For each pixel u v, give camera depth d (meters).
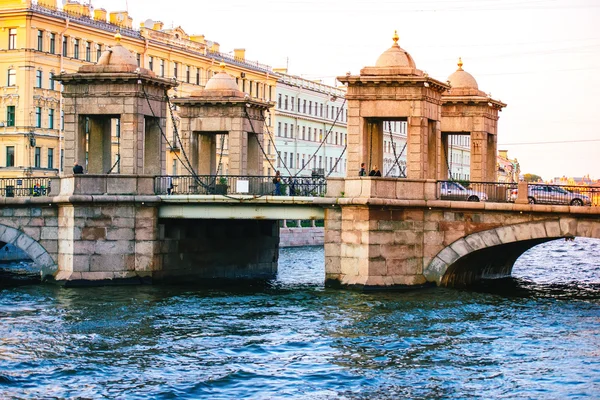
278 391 27.39
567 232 41.59
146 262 46.12
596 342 33.16
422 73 45.44
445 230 43.78
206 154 56.69
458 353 31.47
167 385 27.84
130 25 87.44
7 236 47.25
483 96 55.72
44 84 78.06
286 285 48.75
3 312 38.31
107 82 46.56
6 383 27.98
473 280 49.84
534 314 38.50
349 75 44.97
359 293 42.47
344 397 26.80
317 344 32.75
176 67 90.19
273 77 104.75
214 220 51.47
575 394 26.94
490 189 53.94
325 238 44.06
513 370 29.38
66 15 79.94
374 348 32.16
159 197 46.09
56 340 33.25
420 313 38.16
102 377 28.66
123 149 46.50
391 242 43.31
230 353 31.59
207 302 41.44
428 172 46.44
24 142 76.62
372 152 48.19
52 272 46.59
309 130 112.62
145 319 37.16
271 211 45.38
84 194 45.16
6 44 76.88
